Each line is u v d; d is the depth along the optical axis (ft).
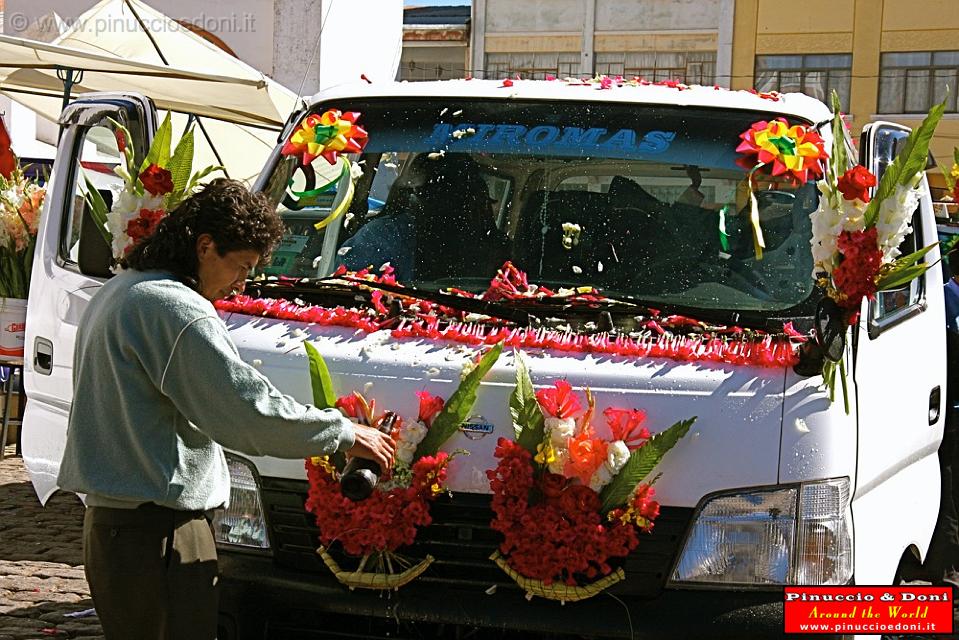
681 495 11.74
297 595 12.32
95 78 35.01
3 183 28.40
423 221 14.55
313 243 14.80
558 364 12.23
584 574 11.84
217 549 12.69
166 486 10.94
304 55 53.72
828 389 12.03
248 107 34.94
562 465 11.78
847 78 103.71
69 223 20.65
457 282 14.03
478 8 110.63
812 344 12.06
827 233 12.21
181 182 13.98
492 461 11.97
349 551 12.07
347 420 11.37
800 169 13.73
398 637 12.35
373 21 59.31
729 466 11.73
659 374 12.07
